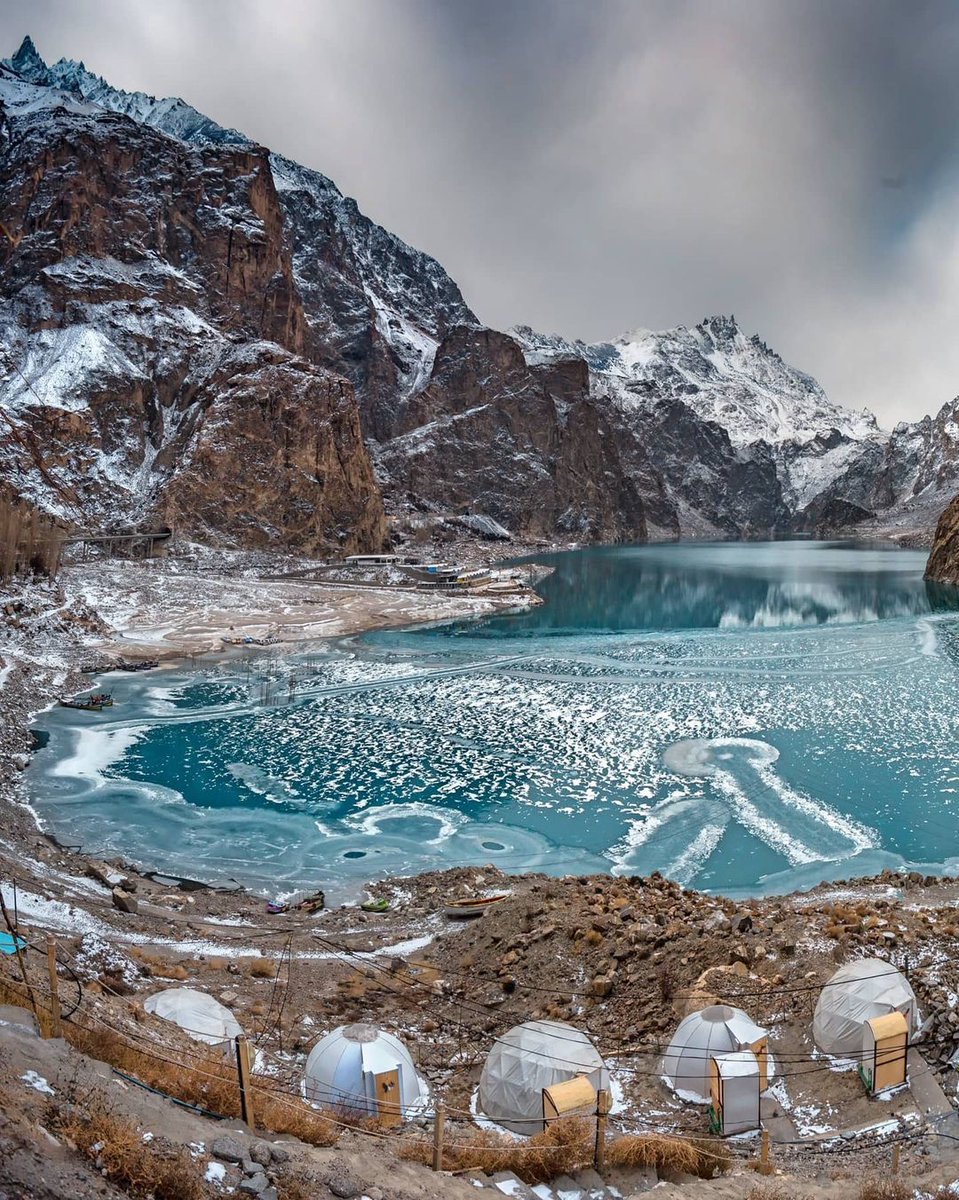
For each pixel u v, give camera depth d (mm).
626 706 93688
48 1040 17328
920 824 61594
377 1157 18969
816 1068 26516
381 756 77250
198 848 56969
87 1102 14688
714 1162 22219
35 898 39219
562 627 148125
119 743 79812
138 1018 25094
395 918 44500
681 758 76312
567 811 64625
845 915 33594
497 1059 26047
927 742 79812
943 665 110625
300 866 54438
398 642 132000
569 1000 32688
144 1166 13484
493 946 37406
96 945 32750
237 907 46719
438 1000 34062
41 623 120250
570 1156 21672
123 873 50281
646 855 56781
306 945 40156
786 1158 22891
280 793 68000
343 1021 32219
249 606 153625
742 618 157375
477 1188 18859
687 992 30375
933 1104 24328
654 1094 26203
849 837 59531
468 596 180875
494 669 112438
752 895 50688
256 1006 32156
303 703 95000
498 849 57719
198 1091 19141
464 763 75562
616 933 35625
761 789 68625
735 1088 24141
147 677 106062
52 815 61781
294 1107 20500
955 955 29750
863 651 121125
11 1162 11945
